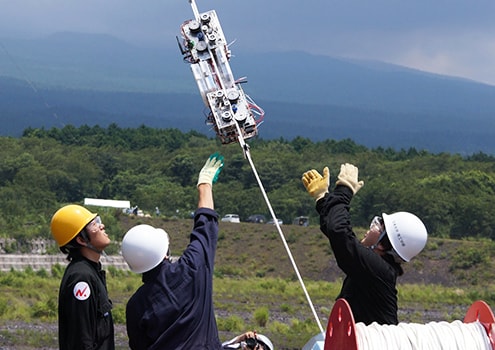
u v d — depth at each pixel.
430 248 83.38
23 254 73.44
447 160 127.25
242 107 9.11
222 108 9.12
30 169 116.69
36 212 100.19
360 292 8.62
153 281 8.07
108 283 55.09
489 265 79.31
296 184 117.19
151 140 156.12
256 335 8.81
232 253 91.12
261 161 121.50
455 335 7.59
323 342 8.59
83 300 8.59
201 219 8.30
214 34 9.33
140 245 8.07
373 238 9.00
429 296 57.66
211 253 8.20
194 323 8.00
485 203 96.62
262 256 89.31
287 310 43.22
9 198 104.50
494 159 148.62
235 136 9.16
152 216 100.69
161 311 7.97
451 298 57.84
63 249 8.92
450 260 80.69
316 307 47.16
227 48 9.32
